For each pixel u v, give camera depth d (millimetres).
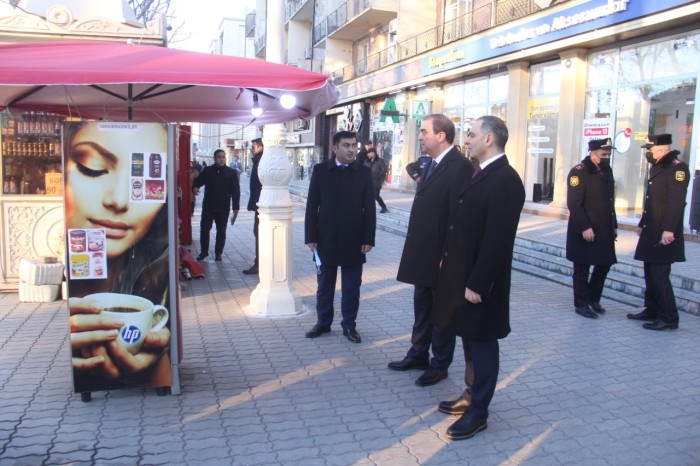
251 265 9469
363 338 5648
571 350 5344
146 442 3520
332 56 30203
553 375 4723
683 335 5824
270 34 6551
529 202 15773
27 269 6719
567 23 13078
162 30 7137
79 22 6852
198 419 3850
